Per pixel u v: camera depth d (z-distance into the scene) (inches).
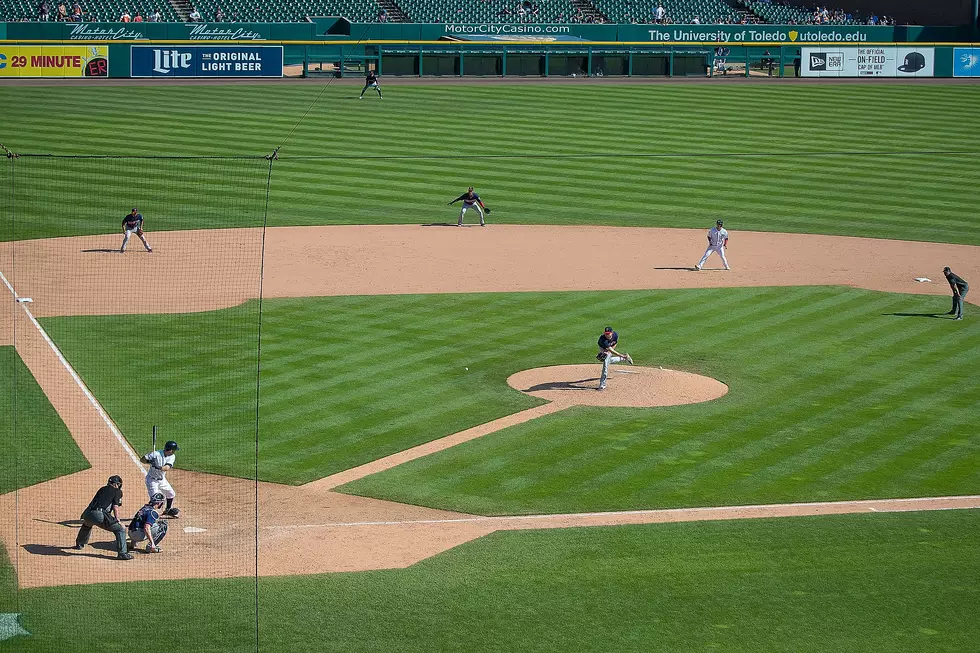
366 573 1856.5
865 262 3986.2
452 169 5216.5
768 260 3986.2
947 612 1758.1
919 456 2361.0
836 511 2116.1
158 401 2568.9
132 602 1754.4
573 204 4739.2
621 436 2445.9
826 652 1646.2
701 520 2071.9
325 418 2498.8
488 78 7598.4
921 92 7327.8
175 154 5196.9
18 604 1744.6
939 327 3257.9
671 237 4286.4
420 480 2213.3
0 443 2322.8
